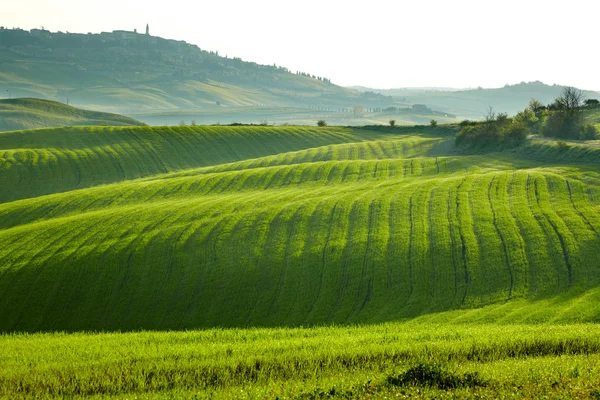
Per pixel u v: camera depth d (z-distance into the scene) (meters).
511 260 48.66
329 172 88.75
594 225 53.47
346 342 29.77
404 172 86.12
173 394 22.28
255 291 49.44
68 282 52.56
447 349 27.47
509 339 28.70
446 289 46.09
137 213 69.12
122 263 55.12
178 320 47.16
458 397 21.03
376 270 49.94
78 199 82.19
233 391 22.33
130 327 46.91
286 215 63.62
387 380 23.27
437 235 54.91
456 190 69.12
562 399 20.33
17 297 50.94
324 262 52.19
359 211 63.44
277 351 28.27
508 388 21.59
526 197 64.31
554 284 44.22
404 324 39.25
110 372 25.45
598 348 27.94
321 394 21.88
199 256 55.56
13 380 24.61
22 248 59.59
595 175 71.31
